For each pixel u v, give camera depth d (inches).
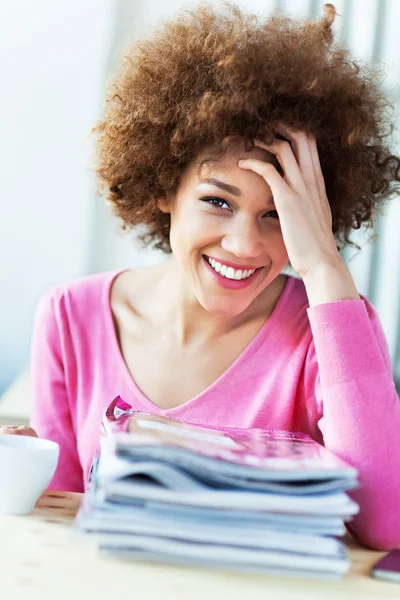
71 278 110.9
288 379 46.5
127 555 28.5
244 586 27.2
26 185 110.1
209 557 27.6
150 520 27.4
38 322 51.5
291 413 46.4
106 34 107.9
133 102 45.9
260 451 31.1
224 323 47.3
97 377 48.6
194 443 29.7
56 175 109.8
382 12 100.6
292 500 27.7
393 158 48.1
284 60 40.4
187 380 47.3
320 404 46.0
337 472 28.5
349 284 39.0
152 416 36.1
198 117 40.5
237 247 39.9
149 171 46.2
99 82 108.4
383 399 36.6
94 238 109.2
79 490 49.6
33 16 108.3
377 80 46.9
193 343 47.6
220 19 44.8
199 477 28.1
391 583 29.2
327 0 100.8
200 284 42.7
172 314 48.1
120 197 49.2
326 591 27.5
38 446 35.5
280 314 48.0
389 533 34.7
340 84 42.0
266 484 28.1
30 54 108.7
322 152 43.4
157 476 27.5
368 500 34.9
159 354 47.9
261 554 27.7
